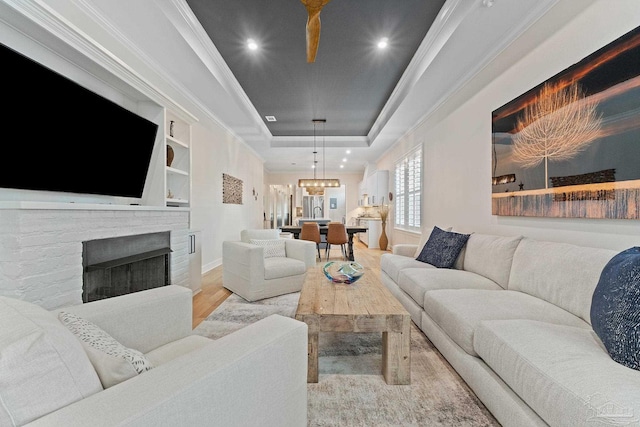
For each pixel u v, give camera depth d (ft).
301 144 25.00
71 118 6.94
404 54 11.56
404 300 9.43
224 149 19.12
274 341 3.08
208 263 16.65
